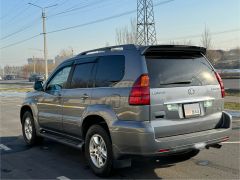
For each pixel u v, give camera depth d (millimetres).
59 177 5805
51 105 7176
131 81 5164
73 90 6465
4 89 46438
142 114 4949
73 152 7520
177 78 5320
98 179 5637
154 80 5094
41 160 6922
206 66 5812
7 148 8094
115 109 5336
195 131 5395
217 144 5742
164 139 4969
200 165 6195
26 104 8156
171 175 5691
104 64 5852
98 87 5828
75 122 6332
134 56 5266
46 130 7566
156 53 5324
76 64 6621
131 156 5152
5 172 6164
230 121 5734
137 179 5539
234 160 6469
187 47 5512
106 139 5488
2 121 13148
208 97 5598
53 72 7340
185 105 5289
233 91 22984
